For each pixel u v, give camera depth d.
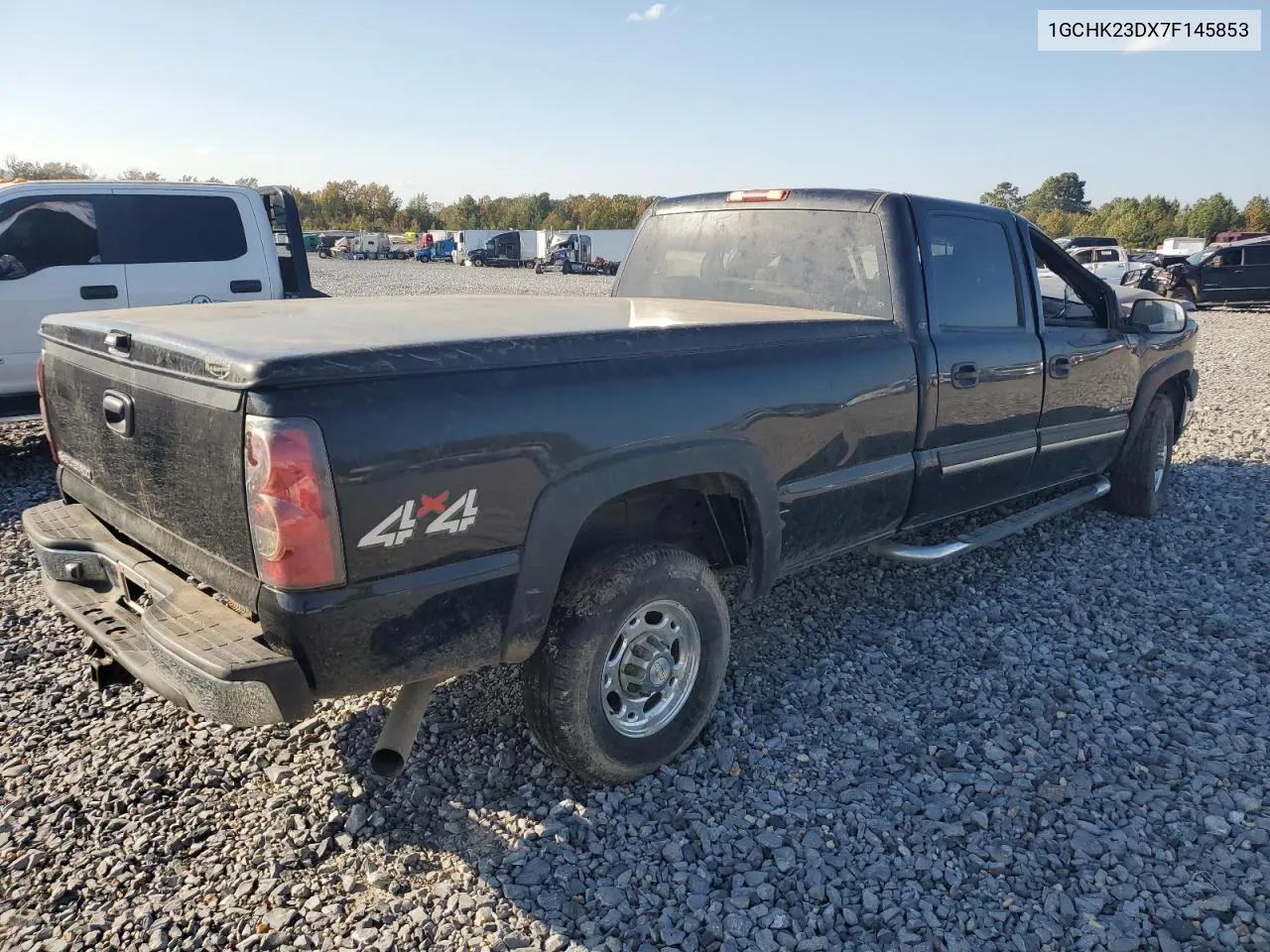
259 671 2.28
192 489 2.49
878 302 3.99
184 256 8.24
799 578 5.00
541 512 2.64
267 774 3.19
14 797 3.06
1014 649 4.21
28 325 7.63
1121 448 5.70
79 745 3.38
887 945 2.48
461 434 2.45
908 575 5.05
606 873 2.74
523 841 2.86
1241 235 38.88
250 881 2.68
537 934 2.49
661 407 2.91
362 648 2.39
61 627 4.41
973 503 4.46
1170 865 2.77
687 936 2.49
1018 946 2.47
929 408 3.96
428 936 2.48
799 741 3.43
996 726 3.54
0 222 7.48
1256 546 5.59
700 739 3.43
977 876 2.74
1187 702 3.74
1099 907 2.60
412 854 2.80
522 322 3.03
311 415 2.22
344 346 2.34
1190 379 6.18
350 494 2.27
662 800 3.08
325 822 2.94
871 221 4.04
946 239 4.18
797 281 4.28
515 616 2.66
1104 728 3.53
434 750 3.33
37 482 7.14
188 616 2.53
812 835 2.89
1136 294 6.20
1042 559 5.34
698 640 3.23
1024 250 4.64
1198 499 6.61
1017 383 4.47
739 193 4.60
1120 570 5.20
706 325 3.12
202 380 2.35
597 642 2.88
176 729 3.49
